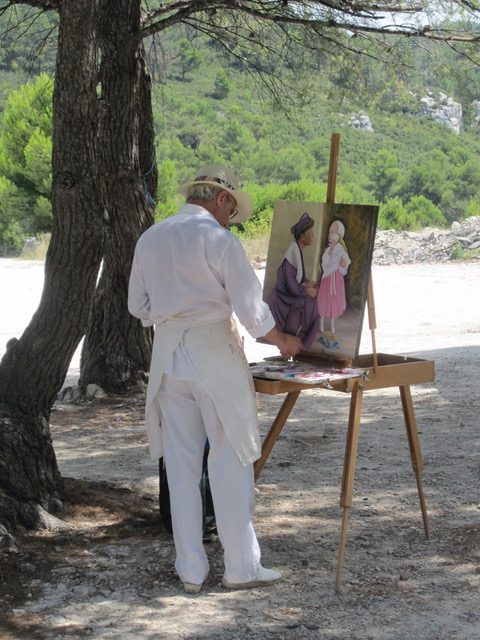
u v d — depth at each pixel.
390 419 7.22
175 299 3.58
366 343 11.75
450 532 4.41
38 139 28.64
